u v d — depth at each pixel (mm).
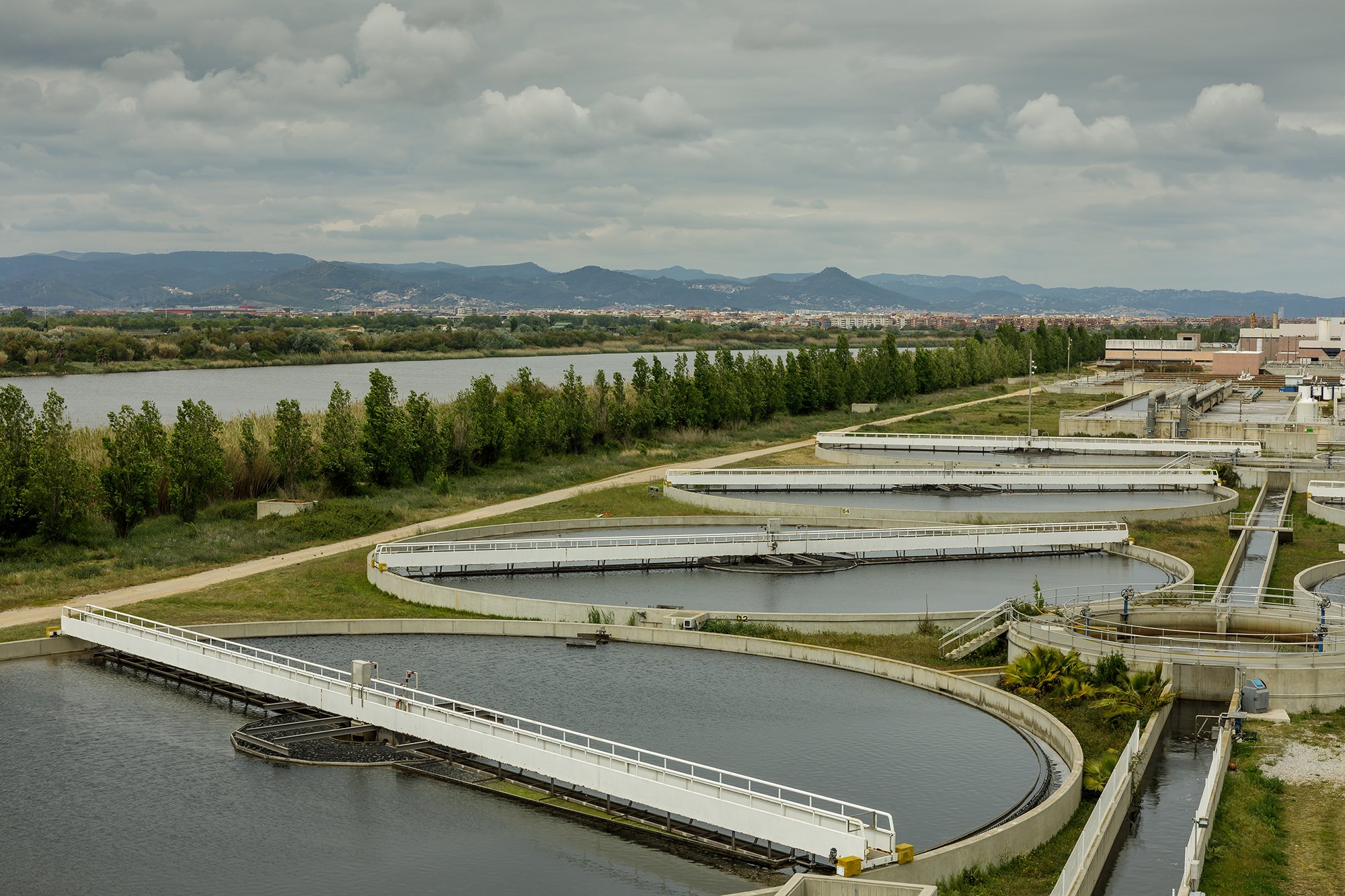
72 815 46688
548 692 60938
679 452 142000
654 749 52875
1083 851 38781
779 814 42438
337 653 67938
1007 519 101938
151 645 64375
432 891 40656
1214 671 58344
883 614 70750
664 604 77625
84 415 184625
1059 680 58094
